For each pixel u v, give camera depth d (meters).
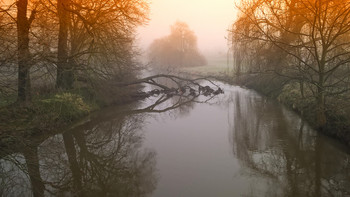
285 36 18.45
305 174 12.22
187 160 13.95
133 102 30.39
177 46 76.44
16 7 14.31
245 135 17.92
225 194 10.55
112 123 21.81
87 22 19.75
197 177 12.03
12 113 15.56
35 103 17.83
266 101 28.86
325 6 15.56
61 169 13.28
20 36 12.92
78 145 16.80
